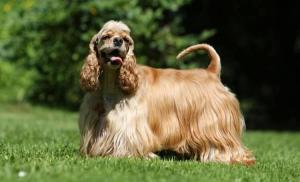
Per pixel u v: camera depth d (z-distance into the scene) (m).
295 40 22.69
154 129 8.03
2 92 20.69
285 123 21.36
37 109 19.42
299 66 22.70
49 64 19.25
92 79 7.95
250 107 22.67
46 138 11.21
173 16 19.17
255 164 8.30
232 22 21.45
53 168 6.85
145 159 7.74
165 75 8.33
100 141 7.95
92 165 7.16
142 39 17.75
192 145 8.26
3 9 20.97
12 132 12.34
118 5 17.41
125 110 7.90
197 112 8.25
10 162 7.28
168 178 6.63
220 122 8.27
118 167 7.08
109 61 7.69
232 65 22.36
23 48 19.20
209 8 20.77
